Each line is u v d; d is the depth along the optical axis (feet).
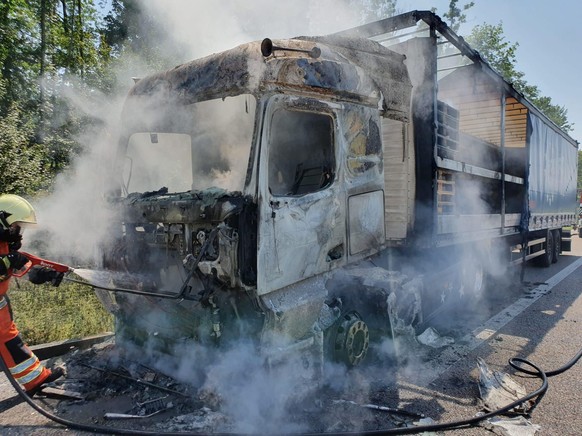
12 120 27.40
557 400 12.11
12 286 21.04
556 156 35.81
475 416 11.16
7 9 43.88
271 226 10.17
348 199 12.53
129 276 12.44
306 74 11.24
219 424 10.31
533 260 36.70
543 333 18.16
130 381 12.50
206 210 10.16
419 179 15.65
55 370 12.72
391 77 14.33
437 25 15.74
